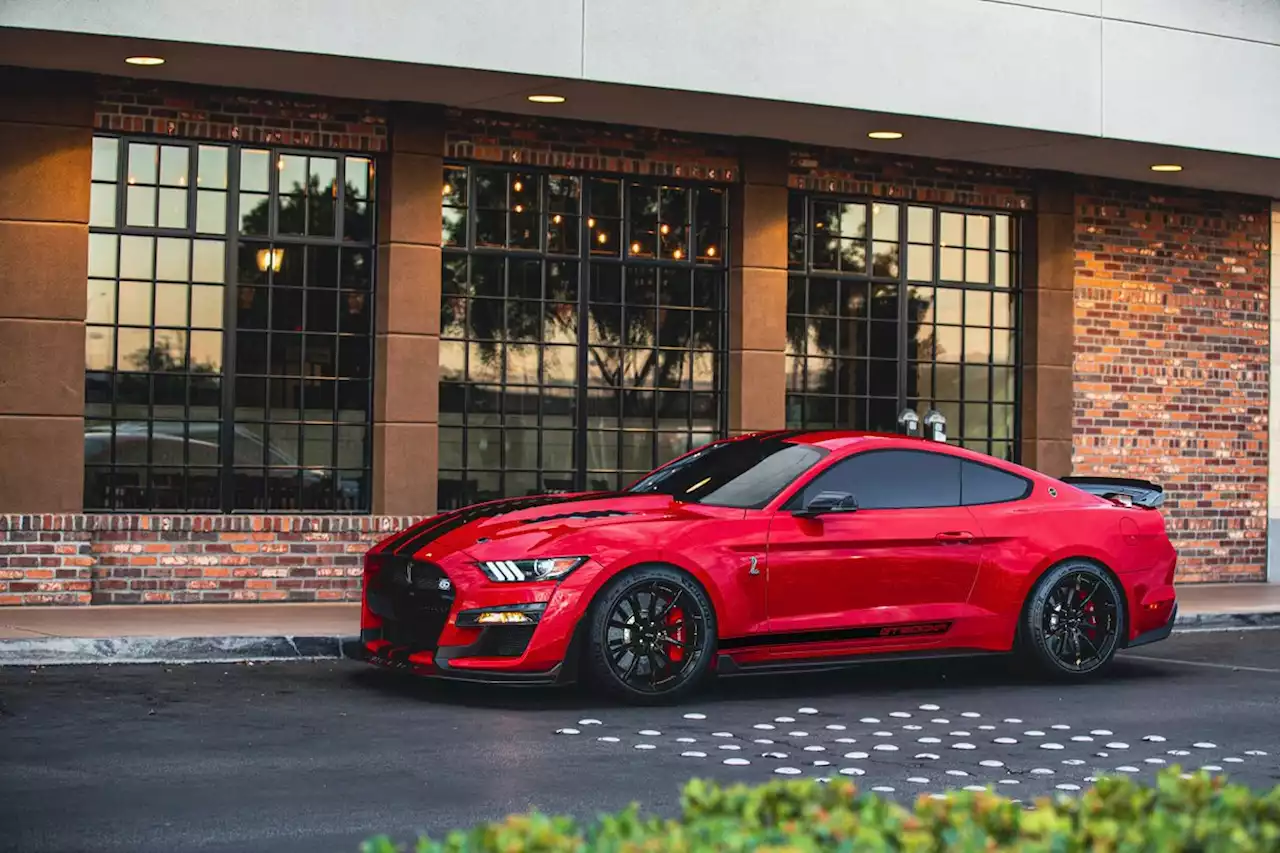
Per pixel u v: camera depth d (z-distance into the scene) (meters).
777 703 8.88
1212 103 14.55
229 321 12.80
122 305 12.55
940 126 13.76
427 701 8.64
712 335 14.52
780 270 14.53
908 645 9.37
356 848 5.40
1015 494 9.85
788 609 8.98
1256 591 15.80
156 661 10.09
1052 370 15.84
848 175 14.98
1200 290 16.77
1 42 11.23
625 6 12.29
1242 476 16.95
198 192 12.75
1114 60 14.09
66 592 12.15
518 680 8.39
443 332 13.47
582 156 13.88
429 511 13.22
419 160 13.19
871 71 13.12
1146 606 10.09
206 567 12.62
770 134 14.28
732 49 12.64
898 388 15.27
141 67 12.05
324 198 13.14
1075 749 7.58
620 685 8.54
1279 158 14.91
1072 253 15.99
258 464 12.93
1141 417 16.39
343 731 7.68
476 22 11.85
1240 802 3.57
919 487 9.56
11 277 12.05
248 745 7.27
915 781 6.76
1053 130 13.84
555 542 8.49
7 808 5.91
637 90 12.56
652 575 8.60
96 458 12.48
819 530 9.09
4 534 12.00
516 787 6.46
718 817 3.52
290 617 11.65
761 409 14.42
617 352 14.12
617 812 6.00
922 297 15.45
